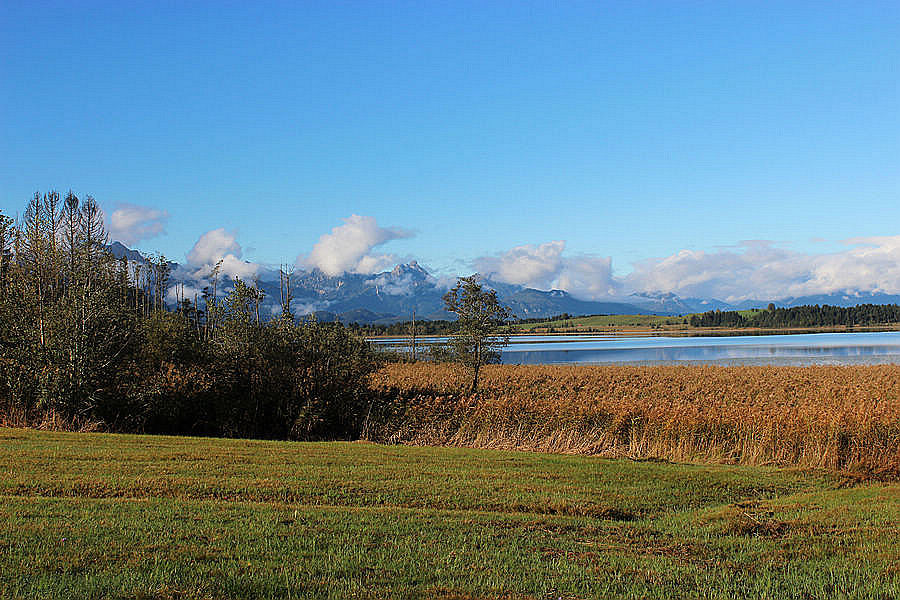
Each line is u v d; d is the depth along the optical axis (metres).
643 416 20.97
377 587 6.83
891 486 13.27
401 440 21.94
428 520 9.45
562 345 137.50
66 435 17.23
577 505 10.76
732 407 24.05
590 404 24.69
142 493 10.65
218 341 26.39
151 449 14.81
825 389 36.88
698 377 48.62
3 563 7.04
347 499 10.75
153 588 6.53
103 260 25.23
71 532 8.16
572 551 8.33
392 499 10.83
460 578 7.19
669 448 19.08
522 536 8.89
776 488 12.91
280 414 25.41
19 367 21.91
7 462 12.62
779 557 8.37
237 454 14.41
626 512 10.57
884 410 18.86
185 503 9.90
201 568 7.11
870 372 50.12
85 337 22.23
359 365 26.70
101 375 22.72
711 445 19.02
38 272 23.62
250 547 7.88
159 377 24.42
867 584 7.38
